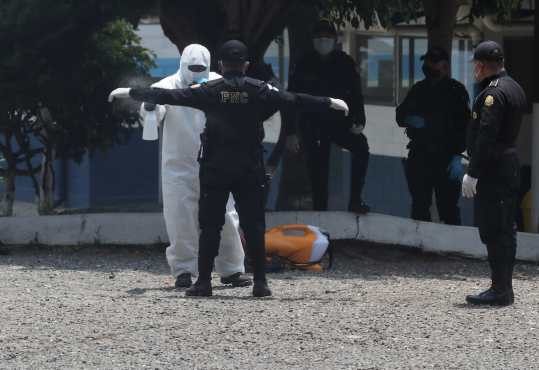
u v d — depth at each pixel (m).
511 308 20.25
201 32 29.94
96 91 32.69
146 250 27.86
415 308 20.14
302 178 36.88
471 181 20.00
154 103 20.62
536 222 29.38
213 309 19.72
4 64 29.84
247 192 21.02
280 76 37.69
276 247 25.09
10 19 29.55
